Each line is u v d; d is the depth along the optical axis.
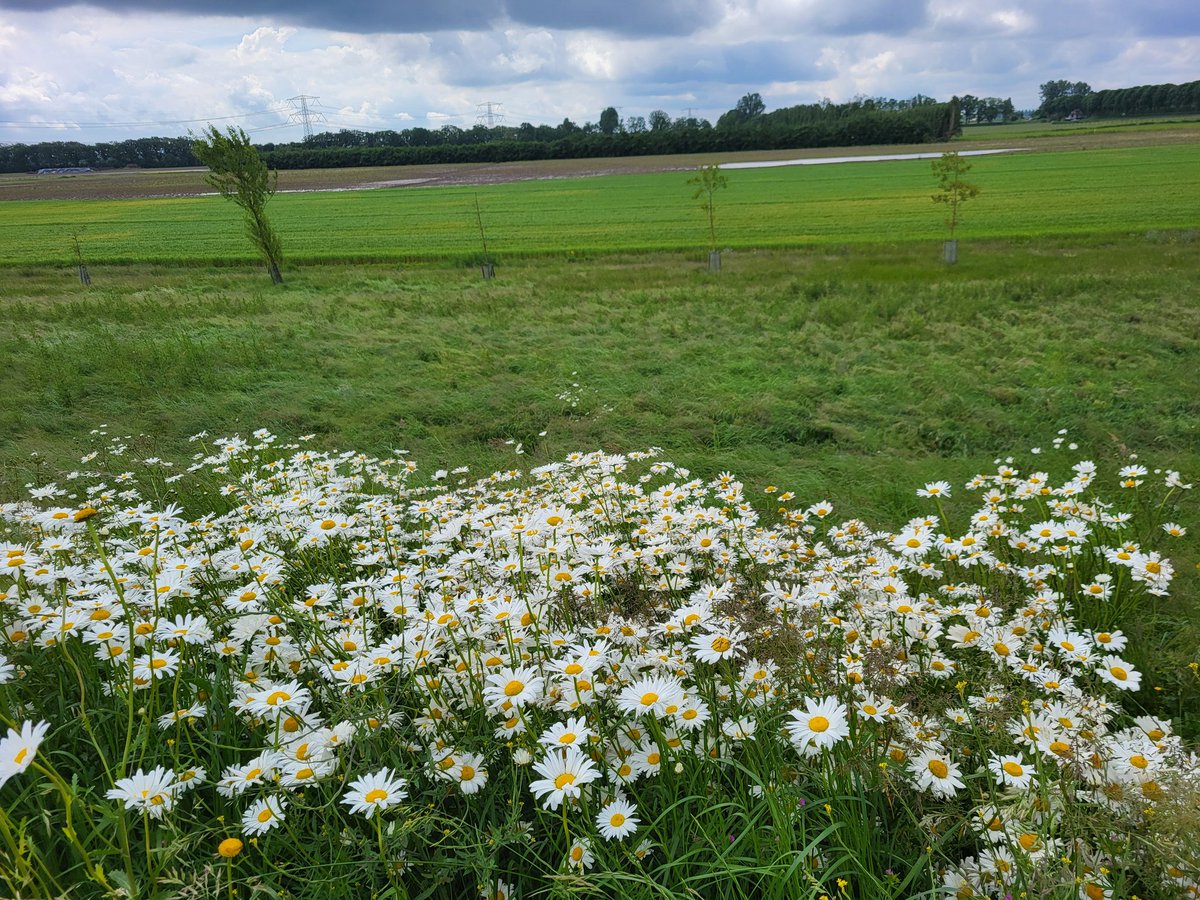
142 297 20.58
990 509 4.16
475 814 2.09
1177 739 1.95
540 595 2.67
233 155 22.53
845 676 2.33
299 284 22.94
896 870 1.90
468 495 5.37
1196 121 112.38
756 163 84.62
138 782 1.63
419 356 12.52
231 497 5.51
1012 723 2.06
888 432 8.27
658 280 21.19
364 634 2.53
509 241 34.91
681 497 4.15
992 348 11.43
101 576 2.62
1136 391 8.94
